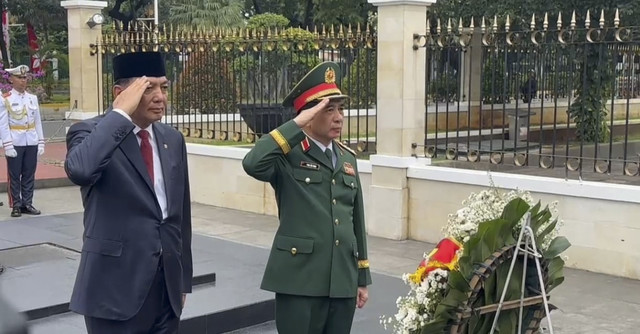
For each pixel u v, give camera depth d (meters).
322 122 4.09
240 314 5.95
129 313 3.74
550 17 15.17
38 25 31.53
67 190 12.58
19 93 10.23
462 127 12.45
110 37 13.04
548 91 12.78
